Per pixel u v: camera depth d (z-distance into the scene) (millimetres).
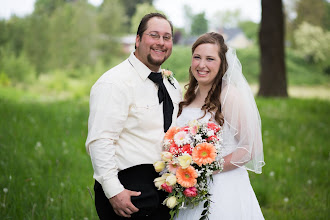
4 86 16312
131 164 2721
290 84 26031
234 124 2832
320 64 32344
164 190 2840
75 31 22906
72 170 4746
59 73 18766
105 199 2779
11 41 21047
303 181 4867
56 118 7250
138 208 2670
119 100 2672
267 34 13055
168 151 2768
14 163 4512
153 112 2791
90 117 2684
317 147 6270
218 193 2816
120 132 2709
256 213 2891
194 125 2781
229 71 2895
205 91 3070
